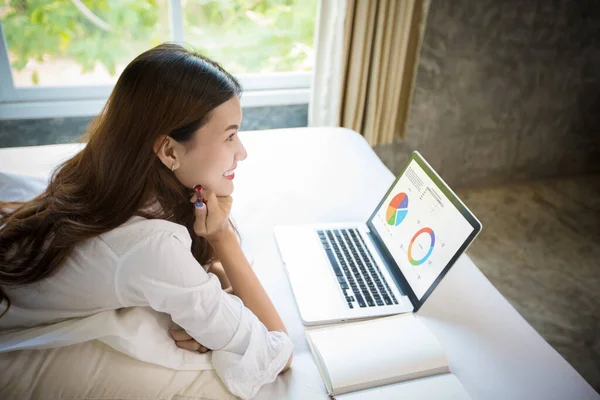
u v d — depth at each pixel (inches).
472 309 41.6
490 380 35.0
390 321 38.3
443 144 101.7
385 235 47.0
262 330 33.2
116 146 29.2
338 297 40.9
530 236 95.4
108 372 30.9
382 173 60.7
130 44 80.3
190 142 30.3
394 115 86.0
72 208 29.5
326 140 67.1
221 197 36.9
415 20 78.3
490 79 96.0
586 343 71.6
